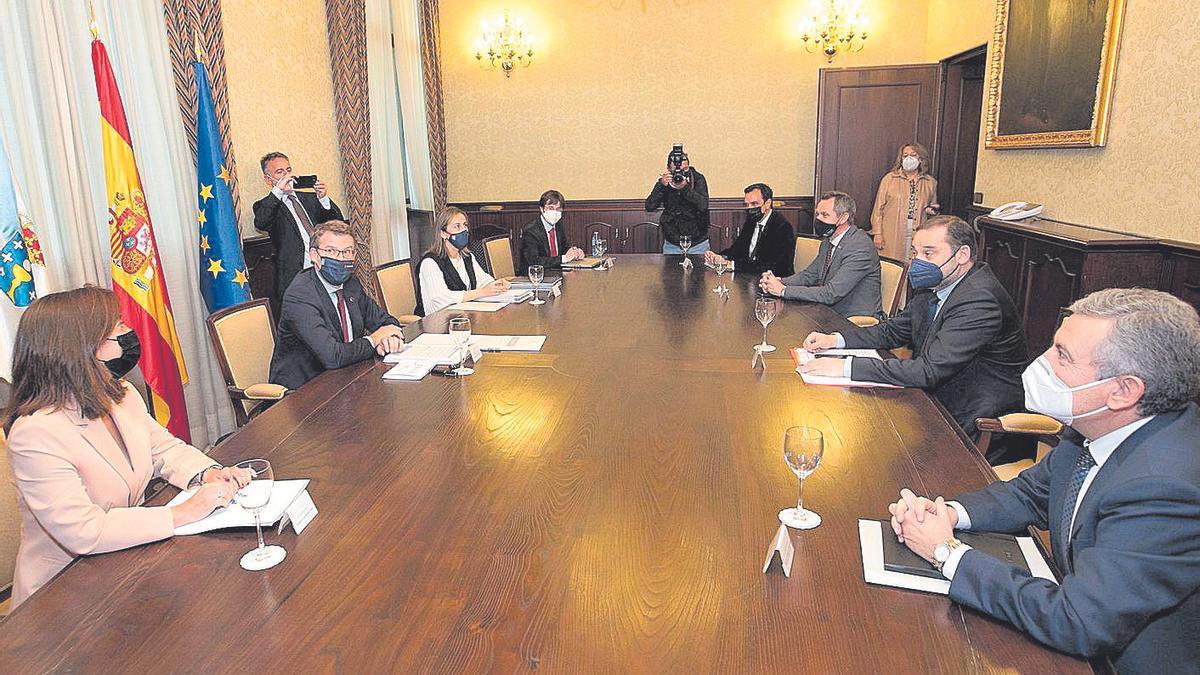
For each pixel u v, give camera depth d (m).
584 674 1.02
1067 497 1.32
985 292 2.37
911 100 6.31
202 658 1.06
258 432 1.91
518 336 2.89
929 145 6.35
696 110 6.85
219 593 1.21
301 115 4.94
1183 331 1.17
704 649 1.07
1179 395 1.17
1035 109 4.55
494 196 7.20
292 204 4.34
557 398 2.15
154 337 3.21
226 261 3.74
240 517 1.44
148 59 3.49
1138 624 1.06
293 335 2.80
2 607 1.70
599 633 1.10
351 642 1.09
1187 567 1.06
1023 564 1.25
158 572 1.28
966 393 2.54
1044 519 1.43
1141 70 3.52
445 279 3.92
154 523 1.39
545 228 5.10
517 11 6.84
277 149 4.68
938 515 1.32
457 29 6.93
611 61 6.85
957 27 5.89
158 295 3.24
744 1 6.63
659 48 6.79
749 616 1.14
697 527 1.40
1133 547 1.09
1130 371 1.18
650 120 6.91
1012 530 1.41
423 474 1.65
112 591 1.23
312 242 2.79
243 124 4.34
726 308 3.42
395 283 4.05
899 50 6.58
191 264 3.76
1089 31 3.90
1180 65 3.22
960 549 1.21
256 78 4.45
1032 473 1.46
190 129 3.72
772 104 6.77
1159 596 1.06
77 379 1.55
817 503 1.50
